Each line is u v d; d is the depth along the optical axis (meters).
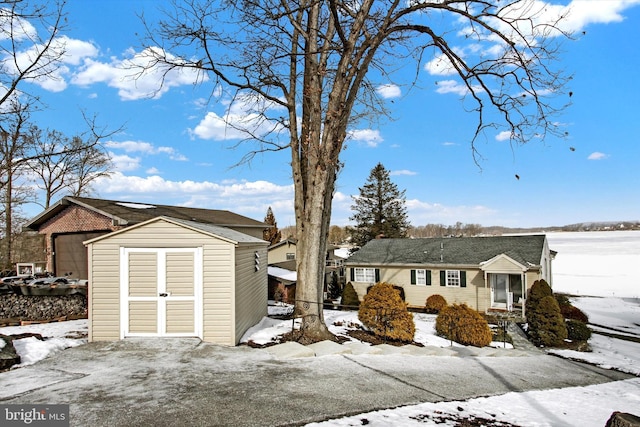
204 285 8.42
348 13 10.09
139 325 8.39
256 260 11.38
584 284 40.62
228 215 26.47
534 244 23.50
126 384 5.86
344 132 9.91
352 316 14.51
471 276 23.00
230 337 8.40
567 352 13.55
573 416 5.64
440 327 12.72
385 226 42.97
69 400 5.21
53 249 18.16
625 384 8.91
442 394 6.17
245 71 10.78
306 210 10.02
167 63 10.28
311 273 9.62
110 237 8.38
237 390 5.76
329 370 7.02
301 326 9.57
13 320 10.48
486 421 5.11
